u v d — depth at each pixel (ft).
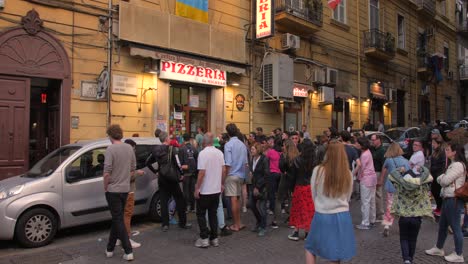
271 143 27.66
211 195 20.62
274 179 26.43
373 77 68.44
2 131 28.35
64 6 30.89
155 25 35.65
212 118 42.32
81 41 31.89
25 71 29.04
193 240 22.16
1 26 28.07
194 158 29.01
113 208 18.58
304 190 21.91
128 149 19.20
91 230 24.93
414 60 82.33
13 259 18.85
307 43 54.08
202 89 42.27
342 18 61.67
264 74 47.21
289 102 50.83
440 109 94.17
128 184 18.95
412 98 81.25
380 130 60.23
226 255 19.53
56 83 31.65
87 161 23.49
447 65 99.09
